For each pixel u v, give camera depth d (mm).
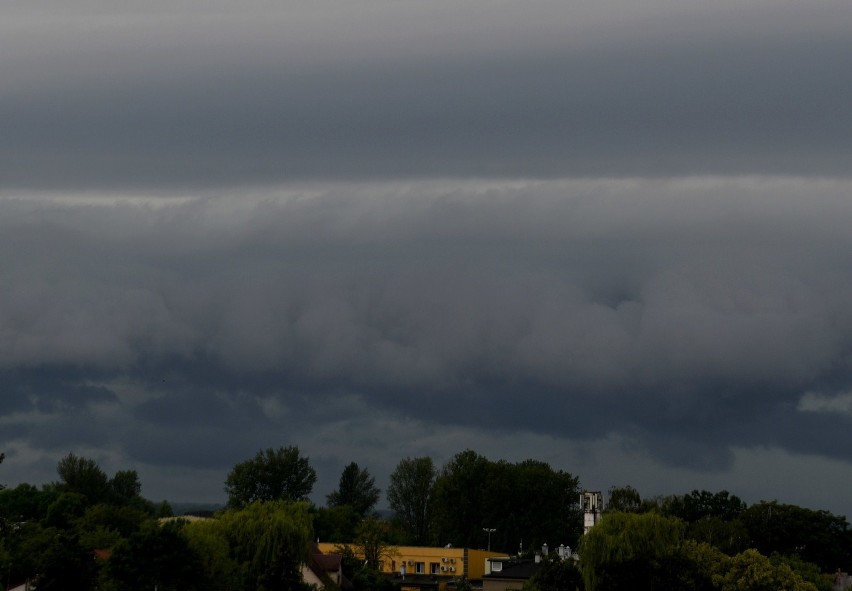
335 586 139875
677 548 129750
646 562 125500
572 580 131750
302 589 125000
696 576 127750
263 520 127875
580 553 129375
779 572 138250
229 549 125438
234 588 119438
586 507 177875
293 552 127062
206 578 113250
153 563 108188
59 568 105188
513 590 147250
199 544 114375
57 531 136375
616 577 123938
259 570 124812
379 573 170625
